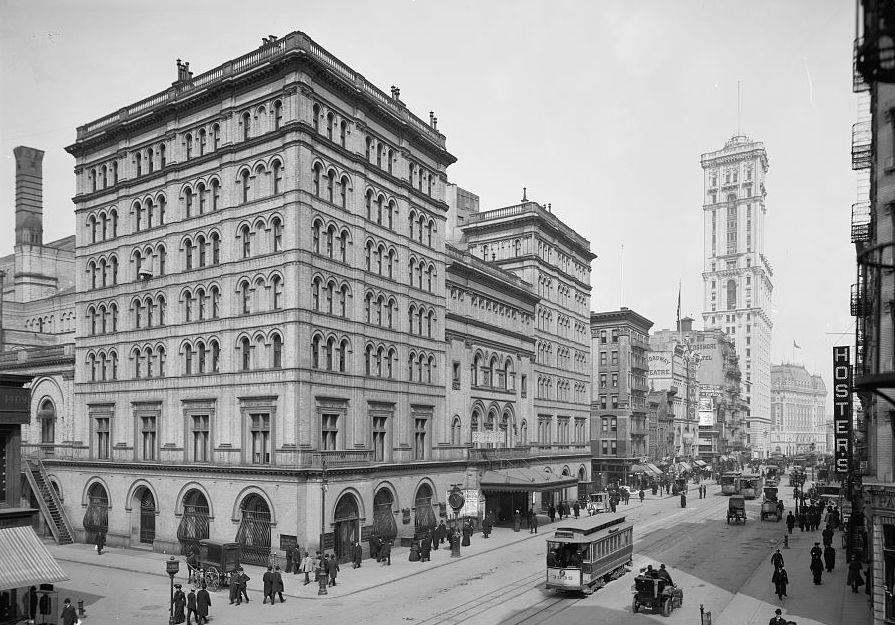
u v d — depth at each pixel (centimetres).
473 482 6194
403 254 5559
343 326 4841
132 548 5116
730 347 19712
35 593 3234
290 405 4391
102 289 5662
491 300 6969
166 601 3519
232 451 4653
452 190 8262
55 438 5994
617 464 10625
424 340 5784
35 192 8950
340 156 4931
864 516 4209
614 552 4034
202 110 5106
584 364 9150
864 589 3850
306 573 3925
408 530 5256
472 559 4744
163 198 5300
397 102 5672
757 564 4597
